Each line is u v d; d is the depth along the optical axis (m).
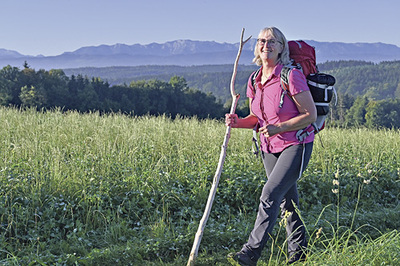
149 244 5.18
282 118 4.48
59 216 5.81
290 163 4.41
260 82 4.59
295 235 4.80
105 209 6.12
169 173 7.31
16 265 4.59
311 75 4.46
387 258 4.57
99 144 8.44
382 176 8.32
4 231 5.45
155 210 6.21
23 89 113.44
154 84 158.88
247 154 8.73
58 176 6.59
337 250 4.67
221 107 172.62
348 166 8.50
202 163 8.16
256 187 7.13
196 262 4.93
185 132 10.47
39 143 8.63
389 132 12.43
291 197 4.80
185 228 5.90
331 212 6.58
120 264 4.84
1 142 8.83
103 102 125.81
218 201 6.77
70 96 120.69
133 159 7.93
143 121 12.45
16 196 6.04
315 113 4.35
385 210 6.80
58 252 5.11
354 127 13.55
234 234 5.60
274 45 4.43
